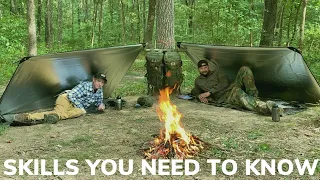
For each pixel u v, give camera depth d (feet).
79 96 22.11
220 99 25.66
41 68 21.86
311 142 16.85
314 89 23.77
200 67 26.21
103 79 22.54
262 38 39.24
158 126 19.89
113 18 92.32
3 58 45.32
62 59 22.25
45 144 16.90
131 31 81.82
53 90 23.58
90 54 22.94
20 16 66.85
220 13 51.78
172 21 31.58
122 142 17.10
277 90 26.16
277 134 18.08
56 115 20.76
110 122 20.79
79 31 89.40
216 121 20.79
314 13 57.41
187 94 28.45
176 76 27.32
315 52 47.70
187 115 22.31
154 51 27.45
